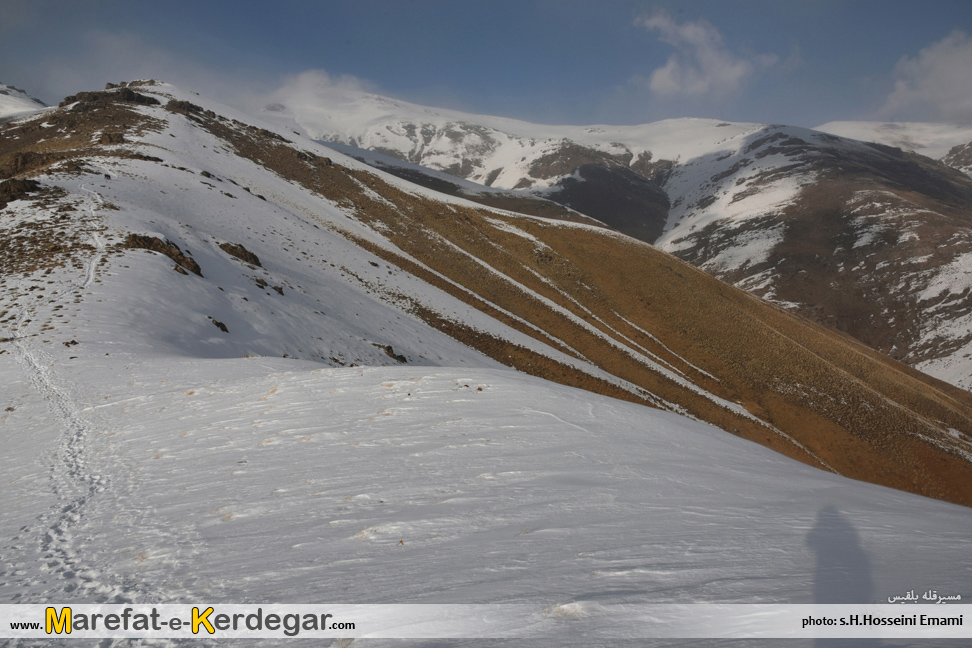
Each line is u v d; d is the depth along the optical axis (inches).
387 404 324.8
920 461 1769.2
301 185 3011.8
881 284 6978.4
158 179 1664.6
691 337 2404.0
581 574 110.8
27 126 2974.9
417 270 2426.2
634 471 208.5
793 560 115.3
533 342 2052.2
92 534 174.4
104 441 316.2
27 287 743.1
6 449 323.3
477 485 192.5
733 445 282.0
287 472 223.8
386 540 144.0
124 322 669.3
